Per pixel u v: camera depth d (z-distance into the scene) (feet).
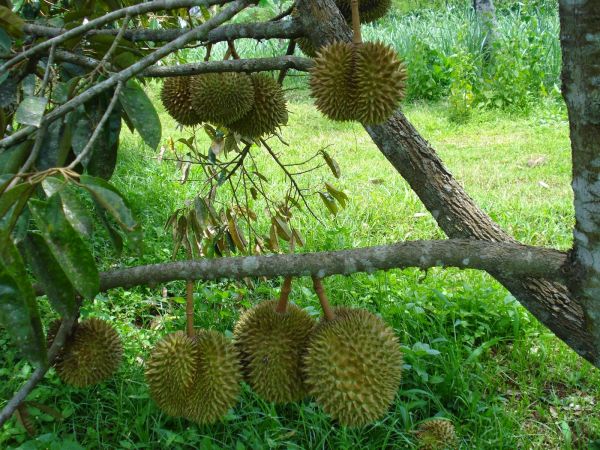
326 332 5.70
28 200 3.77
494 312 11.76
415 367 9.99
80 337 6.40
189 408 5.93
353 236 15.69
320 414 9.11
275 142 24.86
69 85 5.14
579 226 4.94
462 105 28.27
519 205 17.40
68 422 9.34
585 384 10.73
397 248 4.98
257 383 5.99
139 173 19.53
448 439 8.78
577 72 4.67
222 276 5.10
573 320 6.81
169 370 5.87
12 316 3.76
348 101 6.06
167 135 25.72
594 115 4.63
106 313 11.83
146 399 9.50
